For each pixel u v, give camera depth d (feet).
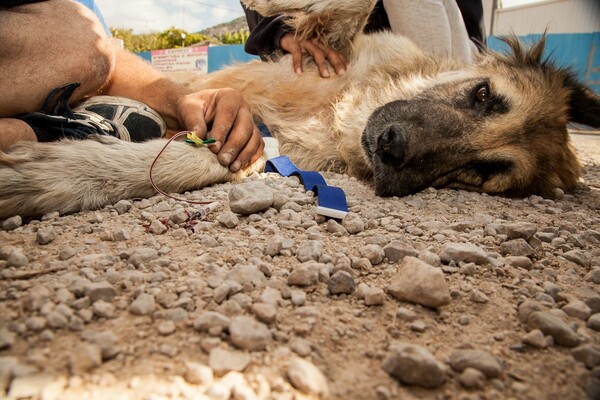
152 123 1.53
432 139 1.60
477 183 1.74
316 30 2.04
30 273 0.78
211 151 1.44
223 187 1.41
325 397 0.57
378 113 1.67
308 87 1.99
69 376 0.56
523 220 1.41
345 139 1.83
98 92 1.57
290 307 0.75
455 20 2.34
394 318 0.76
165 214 1.16
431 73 1.98
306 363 0.60
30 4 1.34
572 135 6.07
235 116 1.49
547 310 0.80
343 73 2.00
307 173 1.50
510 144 1.72
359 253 0.98
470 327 0.76
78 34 1.33
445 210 1.45
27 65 1.23
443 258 0.98
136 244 0.97
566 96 1.94
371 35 2.16
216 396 0.54
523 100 1.77
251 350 0.63
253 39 2.29
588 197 1.98
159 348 0.62
